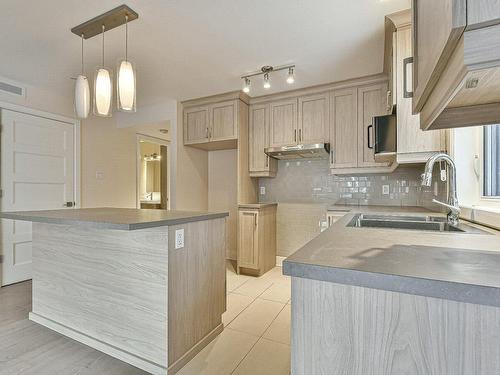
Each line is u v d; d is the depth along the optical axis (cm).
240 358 176
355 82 310
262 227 346
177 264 167
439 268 66
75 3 183
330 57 258
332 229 127
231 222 436
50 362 171
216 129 364
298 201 379
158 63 271
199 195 428
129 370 165
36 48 243
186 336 174
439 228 176
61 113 357
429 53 68
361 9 190
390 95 232
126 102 185
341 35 222
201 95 361
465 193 190
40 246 220
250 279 329
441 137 196
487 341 57
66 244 203
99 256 186
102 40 229
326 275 67
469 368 59
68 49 245
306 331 73
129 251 174
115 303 179
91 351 183
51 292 212
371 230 124
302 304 73
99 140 407
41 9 189
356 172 310
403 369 64
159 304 162
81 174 380
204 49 243
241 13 194
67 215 183
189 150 406
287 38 226
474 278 58
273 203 379
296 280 74
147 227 143
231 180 436
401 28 199
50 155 345
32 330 208
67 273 203
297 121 342
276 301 265
